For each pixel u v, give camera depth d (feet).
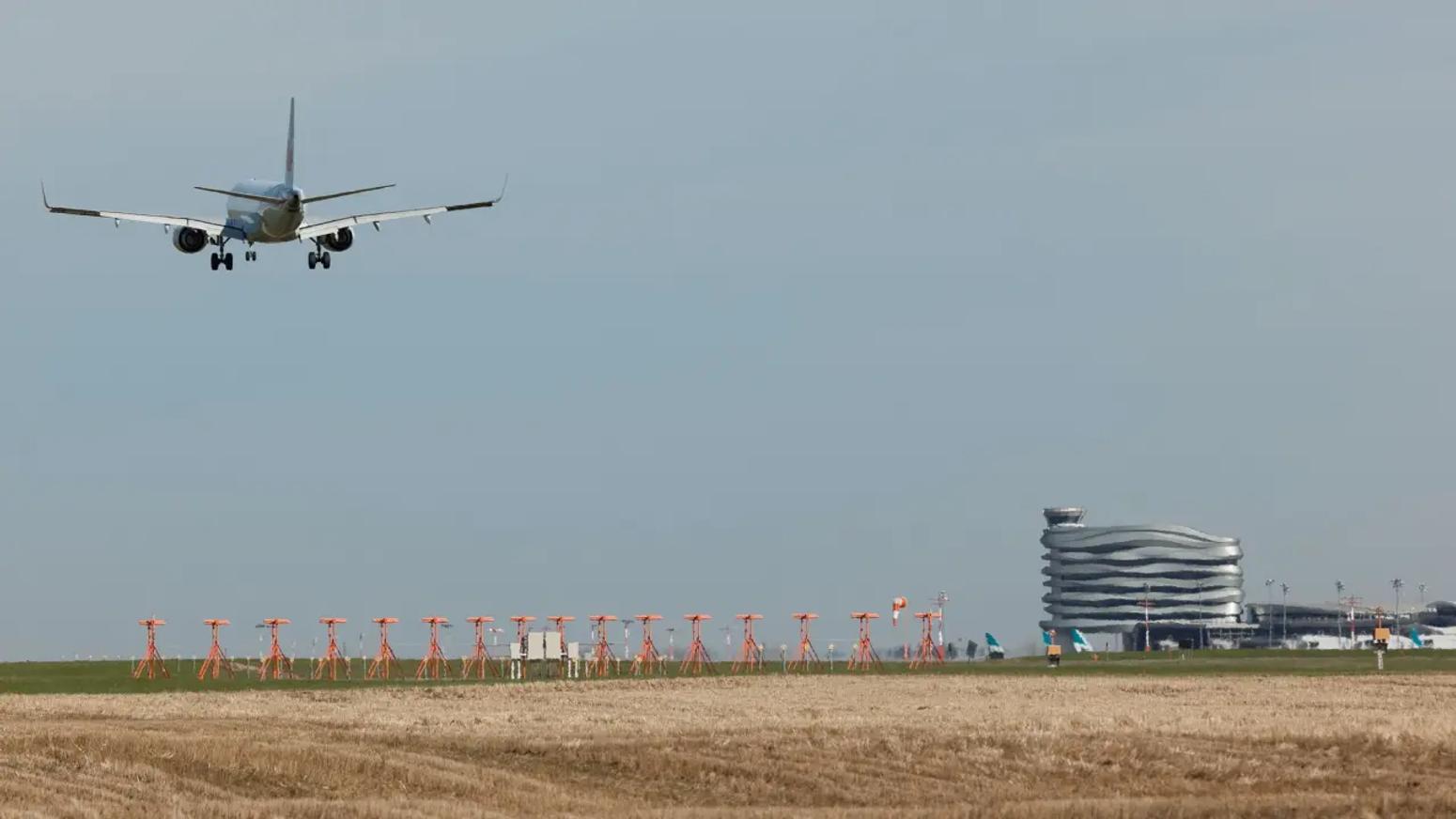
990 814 190.90
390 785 232.53
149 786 227.20
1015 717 319.47
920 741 266.57
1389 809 196.54
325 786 231.91
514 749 262.67
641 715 334.65
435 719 320.29
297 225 297.12
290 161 329.52
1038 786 239.30
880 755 258.78
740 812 197.26
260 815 195.21
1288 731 278.67
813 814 194.70
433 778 236.22
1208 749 262.06
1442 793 221.25
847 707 358.43
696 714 337.31
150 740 250.57
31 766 234.99
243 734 272.92
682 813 197.57
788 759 256.11
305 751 246.47
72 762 238.27
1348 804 197.77
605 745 262.67
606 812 214.07
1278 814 193.57
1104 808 194.18
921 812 194.08
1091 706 360.07
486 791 231.50
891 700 389.19
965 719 309.63
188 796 223.51
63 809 202.59
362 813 197.47
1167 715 324.60
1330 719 313.32
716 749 262.26
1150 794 233.35
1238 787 237.45
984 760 254.88
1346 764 253.85
